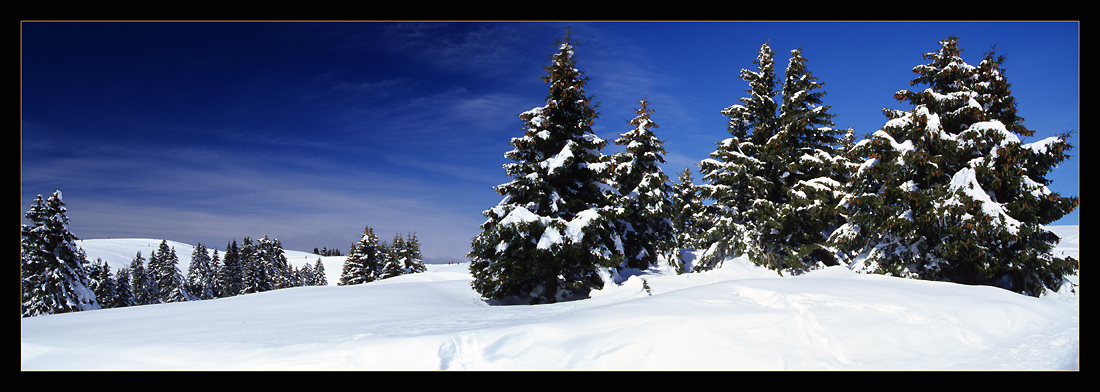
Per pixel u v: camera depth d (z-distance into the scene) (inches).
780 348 323.9
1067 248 991.6
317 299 686.5
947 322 347.9
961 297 390.0
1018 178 637.9
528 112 812.0
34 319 498.6
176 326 427.2
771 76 989.8
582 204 827.4
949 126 740.0
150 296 2920.8
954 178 673.0
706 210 1083.9
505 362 315.3
